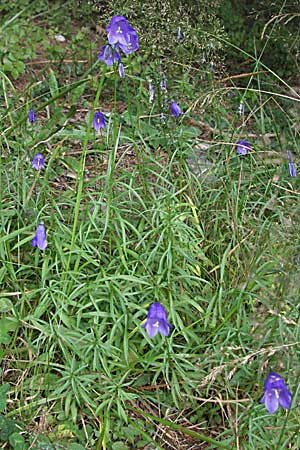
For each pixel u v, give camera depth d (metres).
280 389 0.43
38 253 0.59
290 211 0.63
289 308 0.55
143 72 0.87
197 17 0.83
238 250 0.61
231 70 1.05
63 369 0.55
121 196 0.64
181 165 0.66
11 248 0.61
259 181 0.71
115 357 0.54
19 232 0.57
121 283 0.58
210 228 0.66
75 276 0.58
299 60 1.02
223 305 0.58
